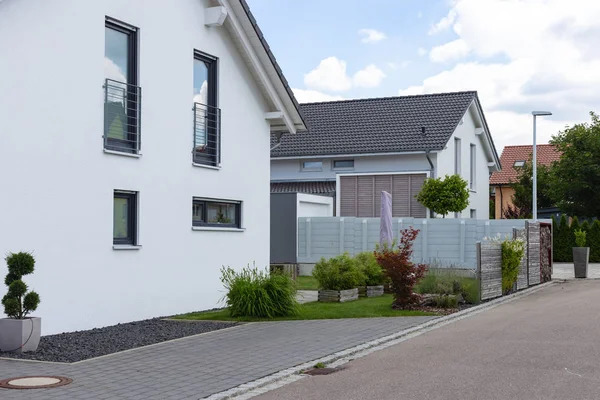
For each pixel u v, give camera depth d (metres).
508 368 8.57
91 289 11.78
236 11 15.28
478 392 7.31
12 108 10.34
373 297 17.34
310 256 25.12
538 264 21.80
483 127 34.75
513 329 11.99
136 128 12.86
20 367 8.48
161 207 13.49
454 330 12.01
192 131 14.40
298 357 9.28
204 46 14.82
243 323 12.61
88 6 11.73
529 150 56.72
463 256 23.75
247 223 16.28
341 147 31.28
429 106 33.03
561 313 14.20
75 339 10.66
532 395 7.15
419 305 15.04
